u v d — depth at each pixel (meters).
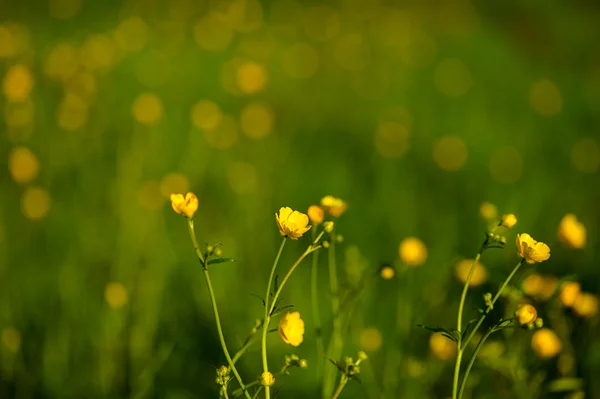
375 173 3.00
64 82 3.49
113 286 1.88
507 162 3.21
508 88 4.79
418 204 2.68
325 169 3.01
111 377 1.82
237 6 5.89
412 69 5.02
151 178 2.68
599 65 5.81
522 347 1.79
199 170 2.79
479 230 2.36
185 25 5.44
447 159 3.19
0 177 2.58
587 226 2.55
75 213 2.36
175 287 1.98
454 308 1.88
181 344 1.85
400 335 1.82
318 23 6.06
